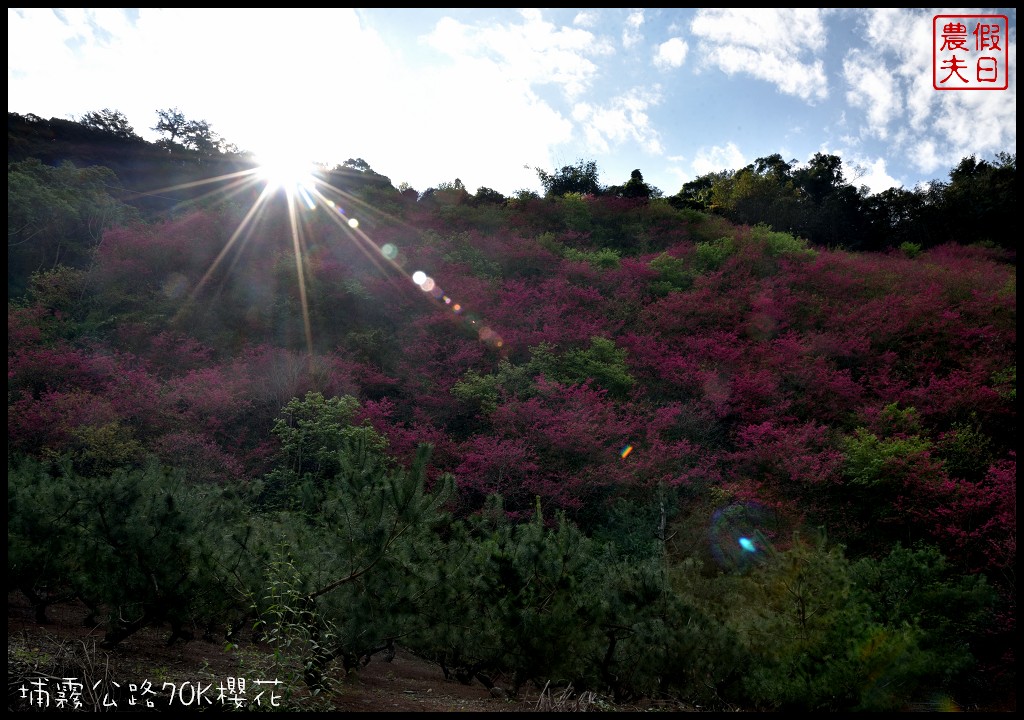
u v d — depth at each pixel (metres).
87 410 10.66
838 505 11.33
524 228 26.28
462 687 5.61
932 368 15.24
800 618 5.20
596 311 18.55
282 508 10.07
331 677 4.62
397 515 4.62
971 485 9.93
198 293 16.70
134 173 31.16
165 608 4.50
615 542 10.45
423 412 13.61
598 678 5.15
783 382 14.83
